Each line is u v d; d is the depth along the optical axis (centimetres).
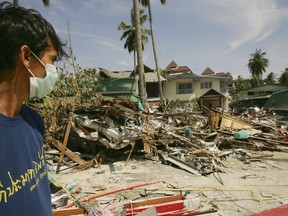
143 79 1781
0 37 100
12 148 99
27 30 105
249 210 544
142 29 3766
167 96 3903
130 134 993
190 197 574
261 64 6362
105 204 530
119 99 1168
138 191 629
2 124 98
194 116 1822
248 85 6081
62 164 888
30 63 110
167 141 1043
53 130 1047
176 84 3894
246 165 928
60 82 1220
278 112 2775
